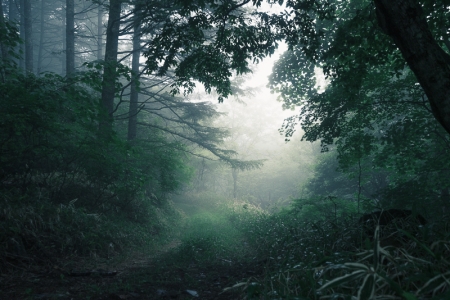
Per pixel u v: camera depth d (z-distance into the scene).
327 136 10.59
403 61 7.17
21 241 5.65
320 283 2.80
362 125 11.05
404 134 9.77
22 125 6.53
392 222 4.52
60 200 8.56
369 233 4.80
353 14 10.28
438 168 9.41
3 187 7.26
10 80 7.38
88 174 9.60
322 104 10.53
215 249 8.82
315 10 8.04
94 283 4.86
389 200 9.51
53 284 4.63
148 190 15.84
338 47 7.68
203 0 8.16
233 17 8.45
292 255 5.17
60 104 7.70
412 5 3.26
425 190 9.41
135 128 17.62
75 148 8.54
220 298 4.23
